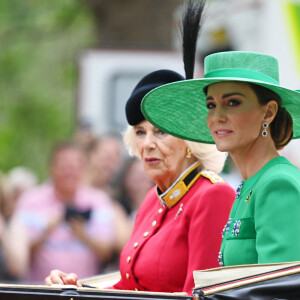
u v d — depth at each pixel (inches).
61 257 1061.8
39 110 2140.7
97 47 1341.0
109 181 1139.9
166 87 495.2
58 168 1071.0
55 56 2116.1
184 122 527.8
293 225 434.0
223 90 463.5
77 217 1068.5
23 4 2032.5
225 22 1120.8
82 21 1990.7
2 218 1107.3
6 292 424.8
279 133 471.8
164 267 534.6
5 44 2102.6
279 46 1095.6
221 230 523.2
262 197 446.0
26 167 2118.6
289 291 410.3
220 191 530.0
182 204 547.5
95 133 1235.2
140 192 1127.6
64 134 2124.8
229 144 463.8
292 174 448.1
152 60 1331.2
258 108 463.2
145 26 1588.3
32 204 1069.8
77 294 421.7
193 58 519.2
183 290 522.3
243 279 415.5
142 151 559.5
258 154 467.8
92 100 1326.3
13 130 2138.3
